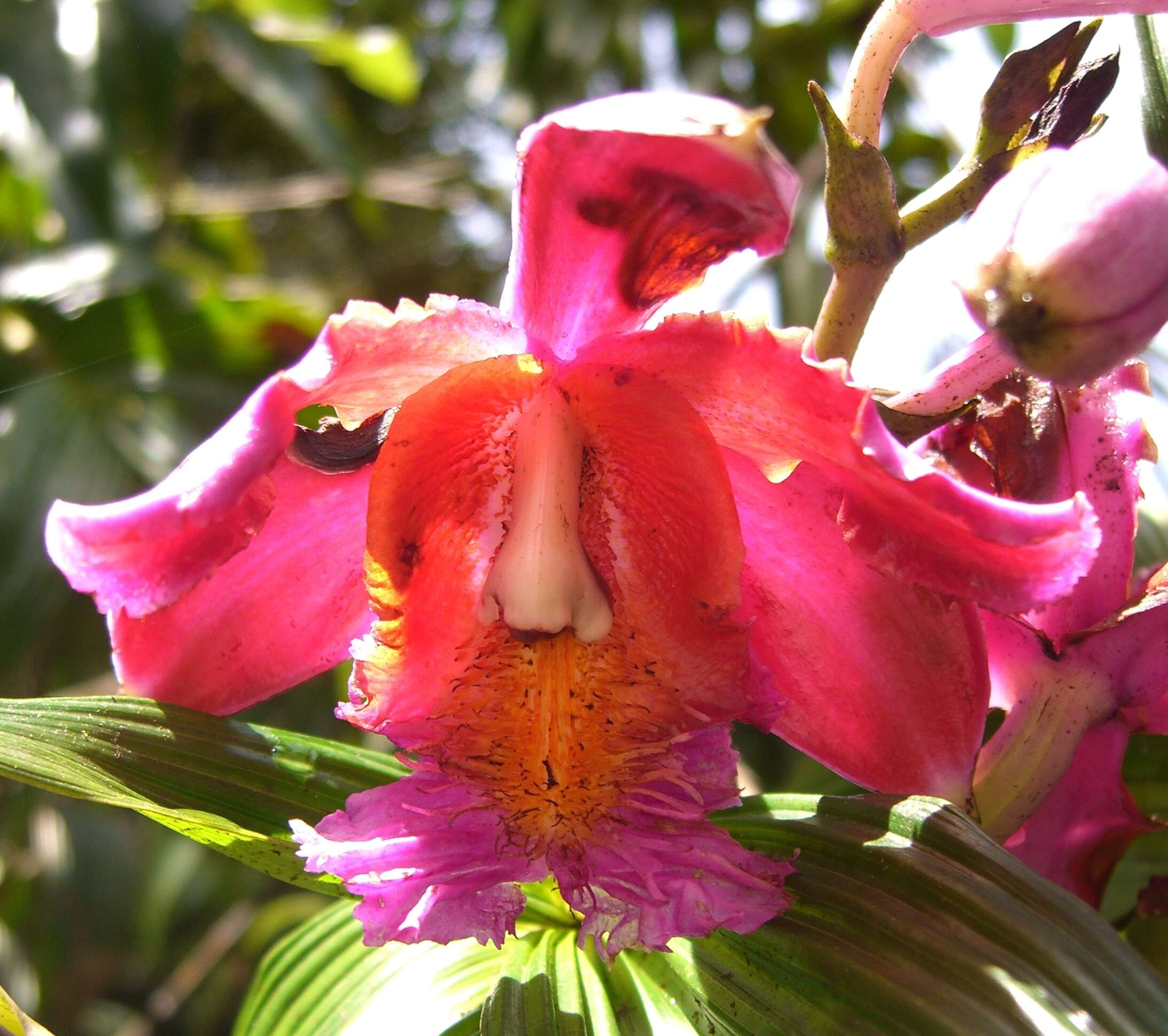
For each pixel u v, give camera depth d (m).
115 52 0.37
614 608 0.11
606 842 0.11
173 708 0.12
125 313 0.33
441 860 0.10
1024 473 0.12
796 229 0.34
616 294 0.10
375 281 0.60
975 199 0.11
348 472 0.11
